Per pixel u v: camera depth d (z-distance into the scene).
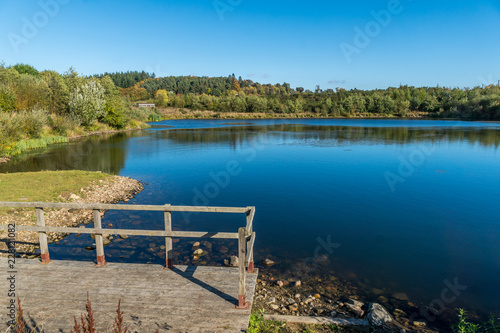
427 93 130.88
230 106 132.38
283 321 6.14
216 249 10.39
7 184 16.11
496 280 8.55
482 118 94.12
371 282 8.39
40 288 6.18
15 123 34.12
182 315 5.35
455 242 11.25
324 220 13.65
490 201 16.33
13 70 49.25
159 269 7.12
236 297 5.96
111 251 10.09
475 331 6.12
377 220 13.63
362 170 24.30
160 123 89.12
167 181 21.30
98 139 46.22
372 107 126.88
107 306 5.59
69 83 55.59
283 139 45.91
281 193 18.14
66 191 15.89
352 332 5.98
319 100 140.50
